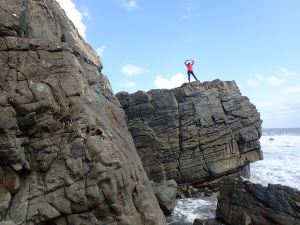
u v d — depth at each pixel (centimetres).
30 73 1552
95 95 1806
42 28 1881
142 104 3045
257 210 1850
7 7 1730
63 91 1546
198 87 3109
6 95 1478
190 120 2998
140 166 1881
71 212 1403
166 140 2964
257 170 3925
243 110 3134
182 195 2814
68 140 1484
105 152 1457
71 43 2005
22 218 1369
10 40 1603
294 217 1730
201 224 1984
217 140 3009
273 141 8675
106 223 1412
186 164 2945
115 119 1944
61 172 1437
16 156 1432
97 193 1401
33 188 1427
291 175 3638
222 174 2995
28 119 1473
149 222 1573
